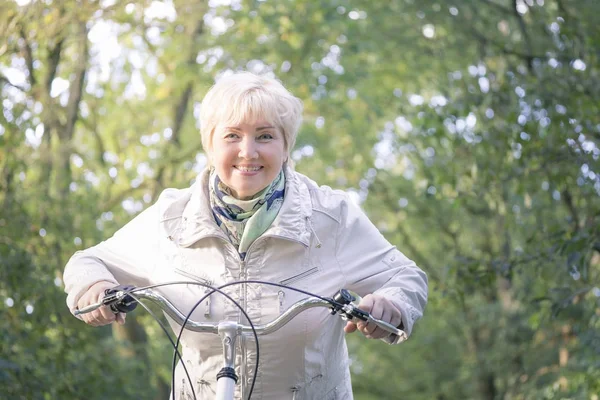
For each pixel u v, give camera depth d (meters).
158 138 13.53
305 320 3.21
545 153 7.58
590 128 7.61
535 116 7.79
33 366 8.34
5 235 8.61
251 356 3.21
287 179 3.32
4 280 8.12
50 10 8.95
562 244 7.00
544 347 13.09
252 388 3.09
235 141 3.17
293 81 12.45
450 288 7.78
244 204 3.20
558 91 7.80
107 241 3.49
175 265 3.31
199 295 3.27
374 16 13.02
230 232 3.26
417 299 3.25
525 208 8.65
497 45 9.96
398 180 16.66
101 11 9.73
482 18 11.59
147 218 3.44
